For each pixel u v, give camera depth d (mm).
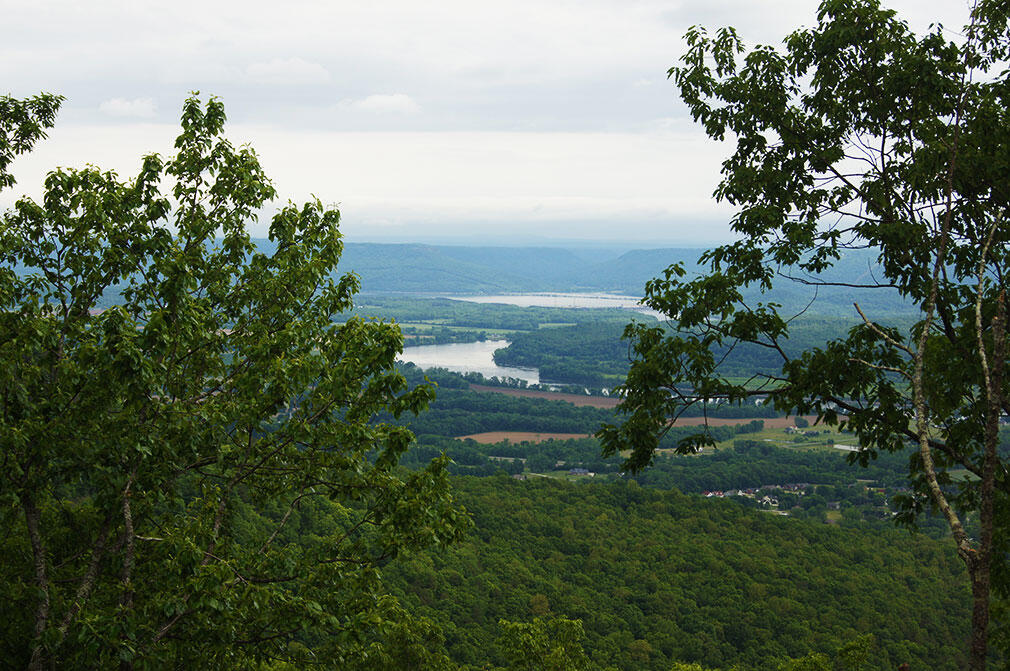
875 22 14828
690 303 15508
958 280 15164
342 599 14328
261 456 14922
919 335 14766
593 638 55938
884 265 15641
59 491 15688
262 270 15992
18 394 12375
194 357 15281
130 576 13641
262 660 14953
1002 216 13984
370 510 14906
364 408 14852
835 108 15406
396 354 14633
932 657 55344
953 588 68688
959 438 14156
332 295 15953
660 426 15305
